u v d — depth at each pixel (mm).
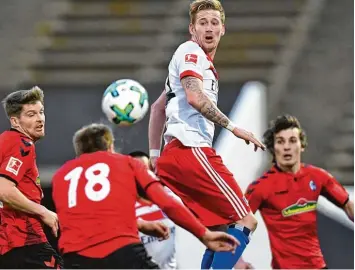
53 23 51094
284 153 19406
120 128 28969
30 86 46094
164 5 51312
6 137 16156
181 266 22906
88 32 50375
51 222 15781
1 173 15797
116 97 18156
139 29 50094
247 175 26406
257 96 29516
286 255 19453
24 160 16031
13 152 16000
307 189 19469
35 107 16469
